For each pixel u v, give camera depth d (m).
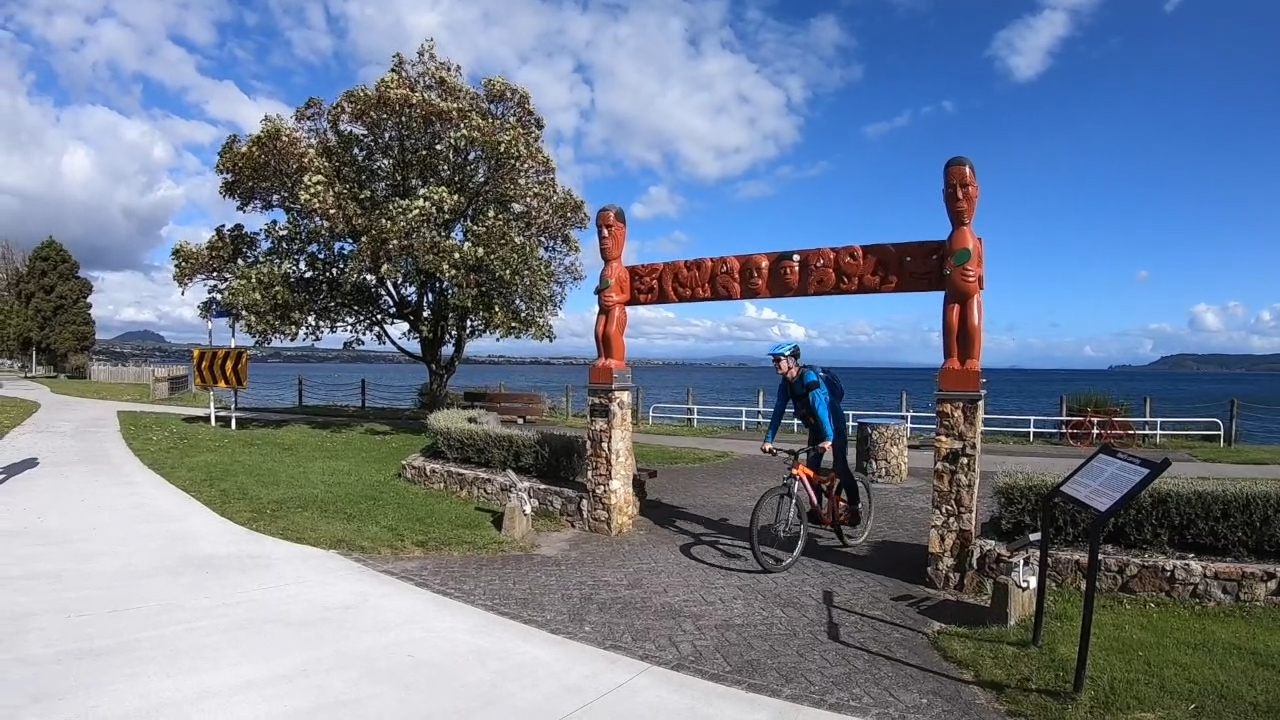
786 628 5.28
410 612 5.23
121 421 17.42
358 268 15.43
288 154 15.64
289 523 7.71
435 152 16.48
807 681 4.35
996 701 4.13
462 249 15.08
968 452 6.24
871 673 4.50
